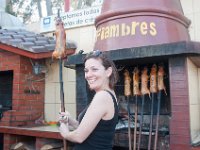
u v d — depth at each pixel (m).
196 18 4.31
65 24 5.68
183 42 3.07
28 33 6.06
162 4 3.60
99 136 2.02
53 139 4.54
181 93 3.14
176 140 3.11
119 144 3.65
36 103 5.55
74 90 5.43
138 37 3.47
